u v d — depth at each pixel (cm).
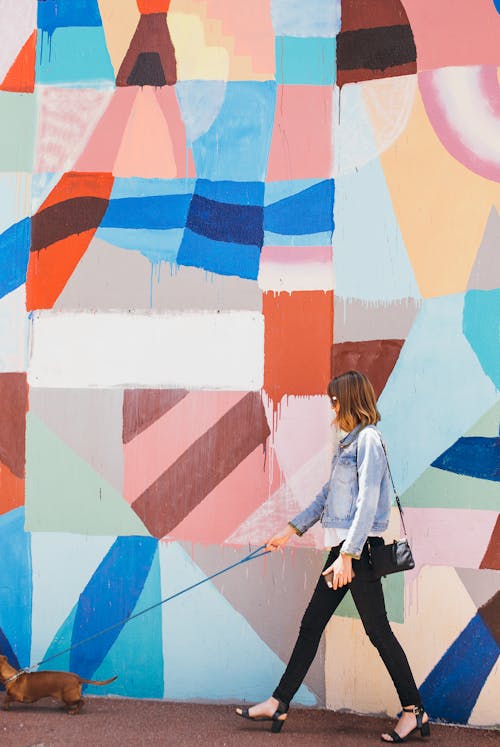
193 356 389
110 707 373
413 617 365
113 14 404
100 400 393
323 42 390
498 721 356
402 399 372
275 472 380
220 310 388
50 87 405
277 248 386
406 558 326
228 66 394
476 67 374
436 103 376
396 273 376
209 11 397
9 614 393
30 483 394
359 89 384
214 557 383
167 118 397
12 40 407
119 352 393
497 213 369
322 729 349
